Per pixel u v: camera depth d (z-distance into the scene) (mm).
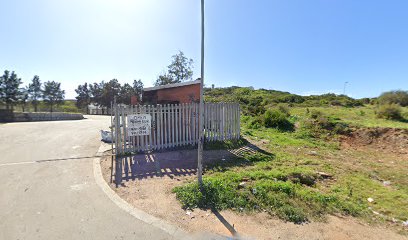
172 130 9375
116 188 5383
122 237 3506
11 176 6020
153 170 6750
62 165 7012
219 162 7742
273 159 8484
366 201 5508
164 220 3998
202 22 5109
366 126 13906
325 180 6809
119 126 8266
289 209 4430
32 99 40875
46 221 3898
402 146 11438
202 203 4570
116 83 46750
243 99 34156
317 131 13969
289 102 33094
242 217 4191
